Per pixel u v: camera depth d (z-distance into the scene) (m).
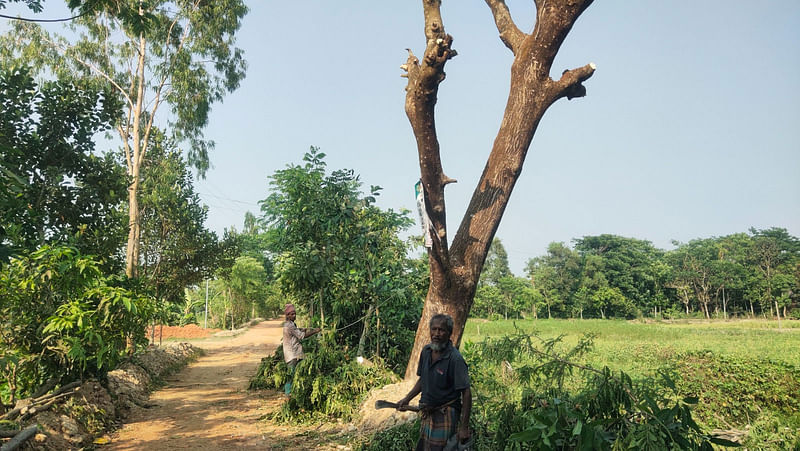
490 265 80.56
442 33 5.31
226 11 20.42
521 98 7.29
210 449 6.47
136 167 18.44
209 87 20.91
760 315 71.25
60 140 11.00
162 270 18.92
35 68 18.84
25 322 7.33
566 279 79.50
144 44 19.12
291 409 8.19
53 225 10.80
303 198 10.47
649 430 3.61
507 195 7.48
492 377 5.55
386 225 11.18
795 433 6.09
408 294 10.49
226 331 37.53
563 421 3.95
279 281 10.87
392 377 8.67
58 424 6.45
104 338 7.95
